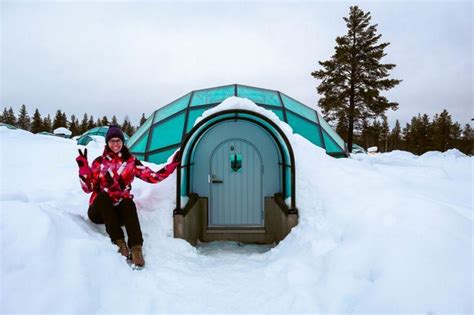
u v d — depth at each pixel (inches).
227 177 217.5
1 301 77.8
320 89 1050.1
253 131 216.1
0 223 96.0
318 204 167.6
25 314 77.9
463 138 2436.0
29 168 212.5
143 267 127.0
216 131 216.5
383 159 516.1
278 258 149.8
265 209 216.1
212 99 329.1
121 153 142.4
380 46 1006.4
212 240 215.0
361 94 980.6
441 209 114.4
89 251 107.7
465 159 410.3
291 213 169.9
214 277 133.3
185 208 172.6
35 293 83.3
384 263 100.5
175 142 292.5
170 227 165.3
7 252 88.7
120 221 140.1
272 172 216.8
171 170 157.4
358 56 1020.5
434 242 97.5
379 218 123.2
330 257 123.0
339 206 155.5
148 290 112.6
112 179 134.6
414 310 81.2
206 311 105.9
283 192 202.2
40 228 100.7
